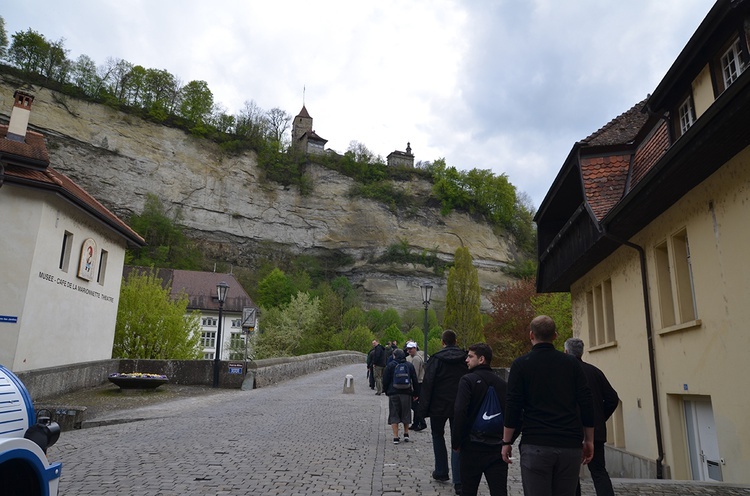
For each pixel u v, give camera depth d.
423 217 125.50
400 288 116.69
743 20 9.18
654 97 11.77
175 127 112.00
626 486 7.54
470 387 5.72
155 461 8.95
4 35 103.25
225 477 7.80
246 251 113.50
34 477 3.42
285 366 29.27
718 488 7.37
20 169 19.97
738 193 8.10
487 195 132.50
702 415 9.70
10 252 19.30
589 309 15.98
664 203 10.23
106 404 17.83
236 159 116.56
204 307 72.31
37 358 20.05
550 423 4.57
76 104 101.44
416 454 10.04
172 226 105.75
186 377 23.75
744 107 6.80
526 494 4.57
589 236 13.20
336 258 119.31
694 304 9.99
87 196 25.20
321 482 7.61
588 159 13.82
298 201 120.12
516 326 43.28
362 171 126.94
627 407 12.48
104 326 25.92
